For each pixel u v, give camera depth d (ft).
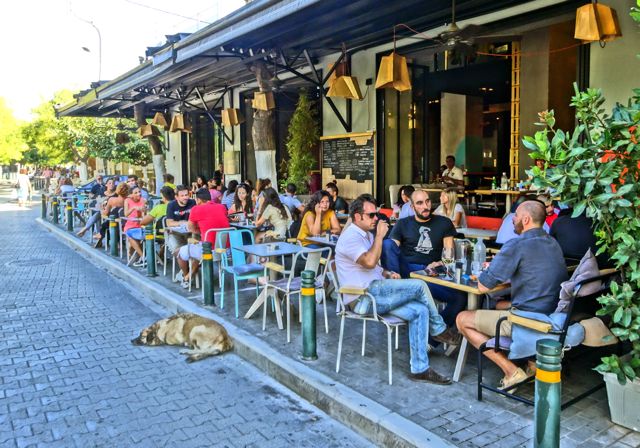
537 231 13.48
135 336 20.26
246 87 52.24
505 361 13.60
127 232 32.17
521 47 36.11
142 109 60.75
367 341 18.16
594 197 11.65
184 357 17.99
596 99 12.41
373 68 35.86
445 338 15.67
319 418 13.66
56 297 26.53
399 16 27.35
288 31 28.53
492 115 51.78
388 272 17.28
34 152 147.74
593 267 13.01
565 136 12.30
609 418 12.46
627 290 11.51
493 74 39.37
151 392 15.15
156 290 25.98
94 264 35.83
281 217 26.91
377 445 12.29
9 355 18.12
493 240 23.15
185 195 29.25
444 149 46.47
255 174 55.21
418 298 14.89
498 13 27.04
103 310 24.08
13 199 109.60
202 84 50.83
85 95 56.95
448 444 11.18
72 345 19.19
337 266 15.92
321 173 41.06
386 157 36.78
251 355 17.52
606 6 20.59
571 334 12.34
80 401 14.53
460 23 28.50
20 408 14.08
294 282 19.34
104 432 12.81
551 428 9.64
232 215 32.55
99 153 82.48
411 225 18.88
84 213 54.95
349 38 32.60
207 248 22.85
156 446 12.17
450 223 18.65
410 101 37.83
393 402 13.39
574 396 13.61
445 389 14.15
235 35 26.03
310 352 16.24
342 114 38.88
